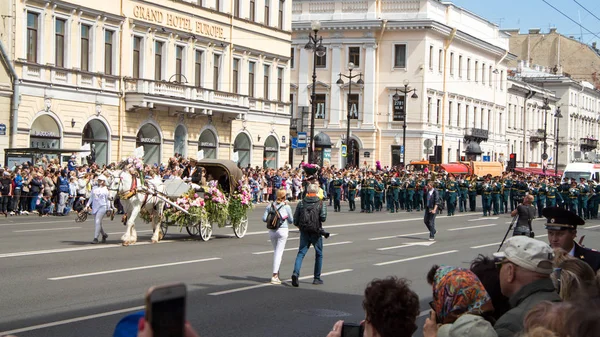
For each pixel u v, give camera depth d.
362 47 80.75
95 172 36.28
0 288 14.91
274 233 16.73
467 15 89.44
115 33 46.28
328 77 81.69
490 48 94.88
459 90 88.25
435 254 23.33
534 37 130.75
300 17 82.31
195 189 24.92
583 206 46.56
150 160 49.16
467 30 89.38
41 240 23.58
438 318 6.54
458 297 6.42
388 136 80.56
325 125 81.81
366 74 80.56
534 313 5.00
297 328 12.18
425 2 79.38
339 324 6.13
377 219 38.78
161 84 48.16
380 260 21.45
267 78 61.38
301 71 82.31
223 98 54.16
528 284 6.60
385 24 79.38
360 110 81.25
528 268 6.58
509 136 104.44
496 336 5.93
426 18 78.88
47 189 34.84
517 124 107.69
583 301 5.06
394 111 80.69
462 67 89.00
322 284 16.89
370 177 45.59
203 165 26.55
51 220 32.16
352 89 81.25
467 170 71.56
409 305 5.46
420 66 79.62
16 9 39.53
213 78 54.94
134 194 22.80
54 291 14.71
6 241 23.02
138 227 29.80
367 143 80.81
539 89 115.31
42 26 41.28
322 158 66.12
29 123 40.44
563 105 121.44
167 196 24.48
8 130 39.28
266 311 13.51
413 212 46.41
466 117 91.12
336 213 43.78
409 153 80.19
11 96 39.41
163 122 49.69
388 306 5.42
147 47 48.69
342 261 21.05
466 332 5.92
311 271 18.86
